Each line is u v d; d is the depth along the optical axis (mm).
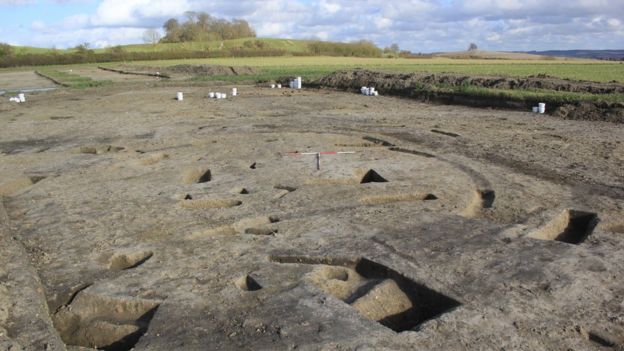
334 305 4812
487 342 4223
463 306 4773
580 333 4363
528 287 5109
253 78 35188
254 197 8273
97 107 21609
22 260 5930
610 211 7414
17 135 15195
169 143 13070
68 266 5887
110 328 4770
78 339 4820
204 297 5031
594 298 4895
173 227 6996
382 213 7355
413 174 9539
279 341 4254
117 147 12898
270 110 19312
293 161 10711
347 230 6727
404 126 15141
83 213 7711
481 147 12023
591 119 15836
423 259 5781
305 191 8461
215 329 4484
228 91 27953
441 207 7625
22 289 5207
